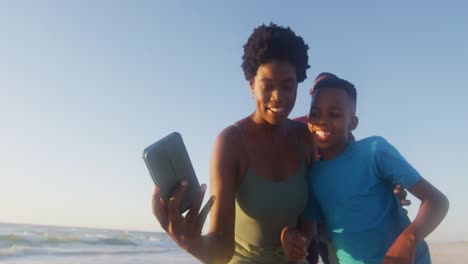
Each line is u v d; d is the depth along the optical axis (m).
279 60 1.01
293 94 1.03
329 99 1.06
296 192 1.08
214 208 1.02
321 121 1.06
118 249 8.88
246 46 1.05
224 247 1.01
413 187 0.94
